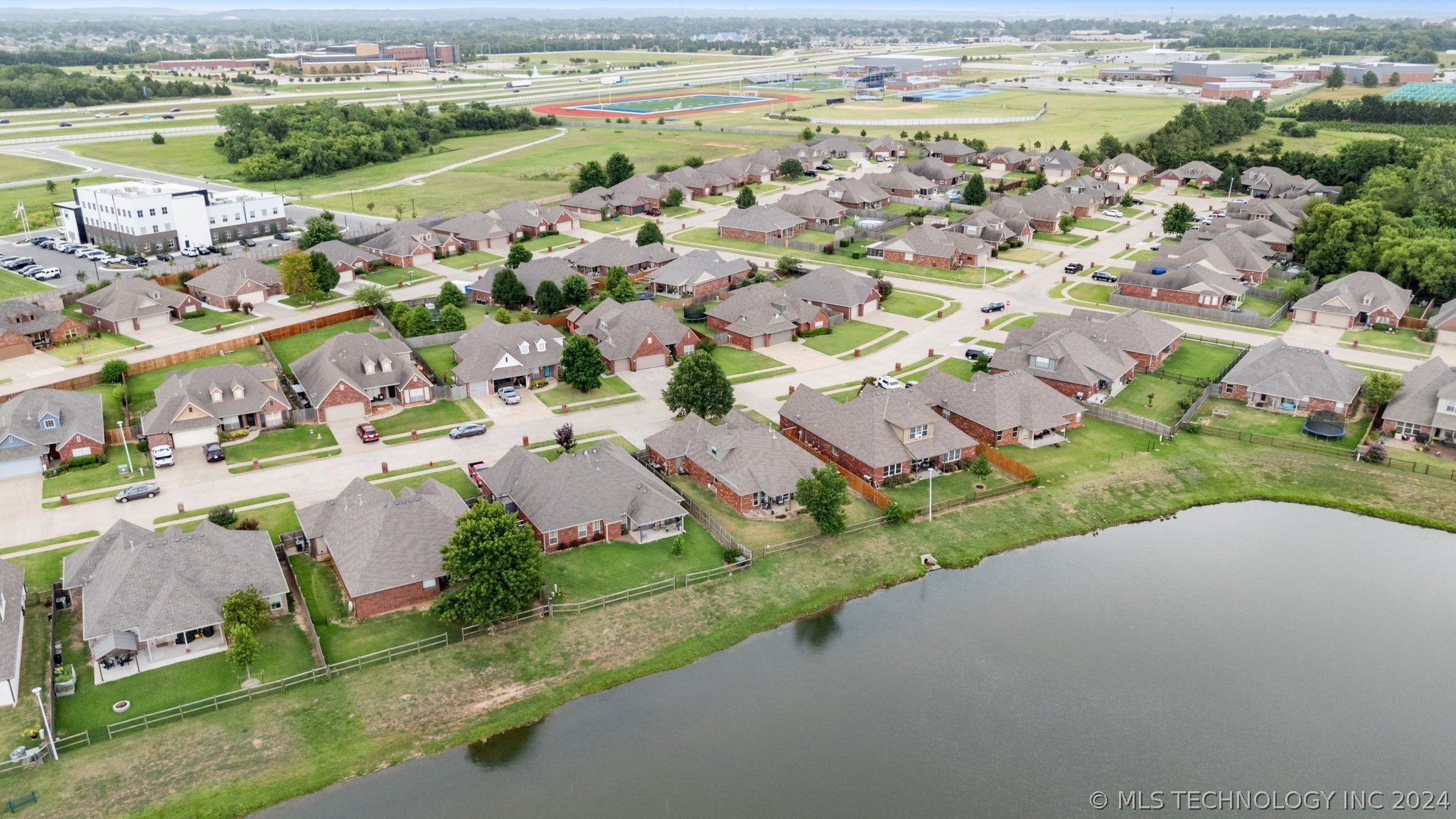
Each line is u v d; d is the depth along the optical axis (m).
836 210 188.88
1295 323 131.62
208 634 66.31
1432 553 79.12
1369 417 101.19
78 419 93.31
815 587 73.94
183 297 133.25
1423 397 96.12
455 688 62.56
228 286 136.75
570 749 57.81
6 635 62.62
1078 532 82.56
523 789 54.56
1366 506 85.75
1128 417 100.50
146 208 163.88
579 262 151.12
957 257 162.50
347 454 93.19
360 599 68.06
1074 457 93.50
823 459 92.00
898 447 88.25
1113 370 107.19
